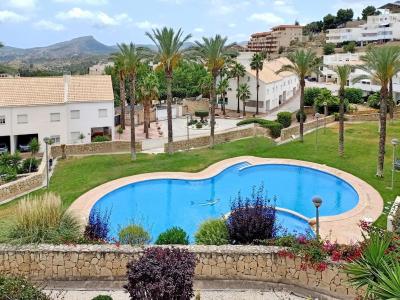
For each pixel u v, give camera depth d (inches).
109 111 2058.3
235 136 1857.8
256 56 2974.9
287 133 1849.2
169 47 1513.3
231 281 629.0
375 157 1470.2
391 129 1937.7
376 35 5816.9
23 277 501.7
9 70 2066.9
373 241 452.1
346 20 7731.3
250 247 637.9
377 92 2984.7
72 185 1223.5
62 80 2062.0
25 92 1937.7
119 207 1100.5
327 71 4640.8
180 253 525.3
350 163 1407.5
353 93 3129.9
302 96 1723.7
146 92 2212.1
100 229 738.2
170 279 477.7
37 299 470.3
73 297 584.7
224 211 1081.4
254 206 744.3
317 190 1230.9
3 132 1870.1
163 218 1038.4
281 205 1120.2
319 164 1407.5
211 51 1630.2
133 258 625.6
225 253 627.5
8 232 664.4
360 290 570.6
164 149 1696.6
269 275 626.5
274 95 3272.6
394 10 7239.2
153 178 1279.5
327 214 1051.9
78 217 772.0
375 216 964.6
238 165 1439.5
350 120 2182.6
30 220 674.2
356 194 1146.0
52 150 1590.8
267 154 1542.8
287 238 655.8
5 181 1249.4
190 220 1028.5
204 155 1553.9
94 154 1651.1
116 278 631.2
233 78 3208.7
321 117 2182.6
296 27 7573.8
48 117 1932.8
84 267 631.8
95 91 2065.7
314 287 605.3
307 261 605.3
